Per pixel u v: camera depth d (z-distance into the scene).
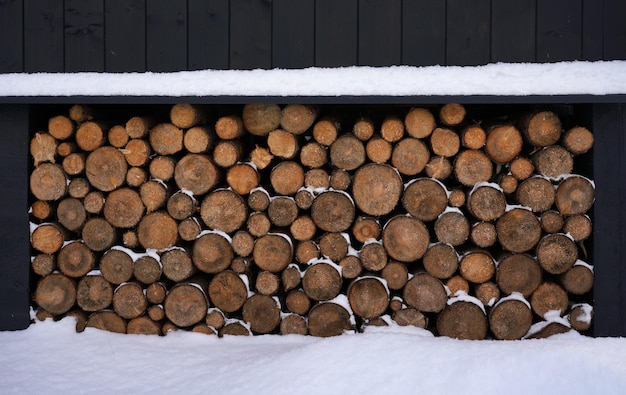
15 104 3.62
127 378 3.07
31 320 3.70
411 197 3.48
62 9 3.53
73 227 3.66
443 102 3.25
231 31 3.43
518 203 3.48
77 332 3.66
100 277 3.65
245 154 3.77
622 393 2.52
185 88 3.35
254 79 3.34
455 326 3.48
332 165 3.62
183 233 3.59
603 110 3.38
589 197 3.40
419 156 3.46
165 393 2.90
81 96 3.41
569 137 3.39
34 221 3.75
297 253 3.57
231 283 3.59
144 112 4.03
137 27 3.48
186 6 3.45
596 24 3.30
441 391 2.61
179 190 3.71
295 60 3.40
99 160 3.60
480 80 3.24
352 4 3.37
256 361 3.08
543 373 2.65
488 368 2.68
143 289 3.65
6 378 3.06
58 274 3.69
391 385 2.66
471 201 3.45
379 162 3.47
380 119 3.85
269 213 3.54
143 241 3.62
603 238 3.41
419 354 2.85
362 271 3.61
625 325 3.42
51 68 3.54
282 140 3.51
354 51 3.38
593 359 2.70
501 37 3.33
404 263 3.57
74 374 3.12
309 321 3.54
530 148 3.63
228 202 3.56
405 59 3.36
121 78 3.43
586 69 3.24
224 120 3.53
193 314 3.60
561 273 3.47
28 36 3.55
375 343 2.98
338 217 3.50
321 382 2.72
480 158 3.45
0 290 3.68
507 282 3.47
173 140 3.57
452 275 3.52
